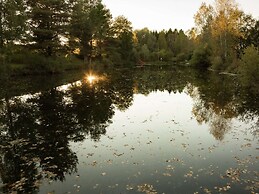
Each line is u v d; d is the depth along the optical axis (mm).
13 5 38344
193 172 11648
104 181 10938
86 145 15141
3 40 38438
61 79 42719
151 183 10688
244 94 30562
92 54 68125
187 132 17609
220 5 57781
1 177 11328
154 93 33750
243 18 54688
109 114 22281
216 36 60438
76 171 11898
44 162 12812
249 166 12219
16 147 14664
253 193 9773
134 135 17000
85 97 29109
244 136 16625
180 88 37594
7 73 39281
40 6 49812
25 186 10609
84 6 70000
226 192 9891
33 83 37188
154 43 131750
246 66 31328
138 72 61875
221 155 13609
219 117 21281
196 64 79750
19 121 19531
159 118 21281
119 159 13188
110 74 55375
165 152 14078
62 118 20594
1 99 26781
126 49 85000
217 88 35875
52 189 10375
